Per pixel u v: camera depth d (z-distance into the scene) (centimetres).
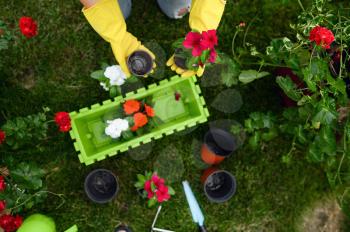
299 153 143
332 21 122
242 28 141
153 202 129
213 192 135
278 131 142
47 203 135
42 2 138
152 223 138
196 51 105
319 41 103
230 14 141
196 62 109
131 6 138
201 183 139
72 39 138
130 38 122
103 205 137
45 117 129
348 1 140
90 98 138
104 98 139
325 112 109
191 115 136
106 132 123
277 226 143
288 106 137
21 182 120
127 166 138
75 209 136
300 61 113
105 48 139
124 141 130
